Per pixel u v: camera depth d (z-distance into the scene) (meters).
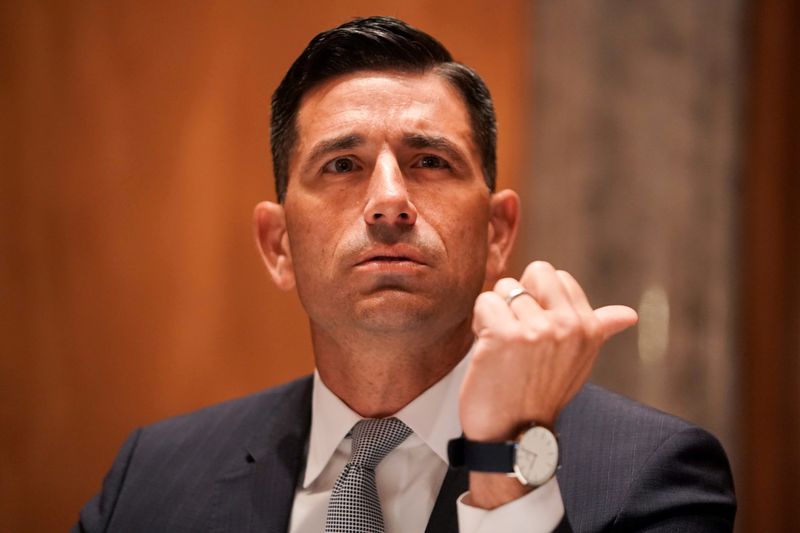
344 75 2.85
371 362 2.76
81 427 5.00
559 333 2.20
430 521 2.67
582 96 5.48
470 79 2.93
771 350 5.74
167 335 5.07
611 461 2.73
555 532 2.23
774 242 5.74
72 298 5.02
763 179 5.72
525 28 5.43
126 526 3.08
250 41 5.18
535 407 2.25
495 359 2.22
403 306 2.59
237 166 5.14
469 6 5.34
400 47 2.84
